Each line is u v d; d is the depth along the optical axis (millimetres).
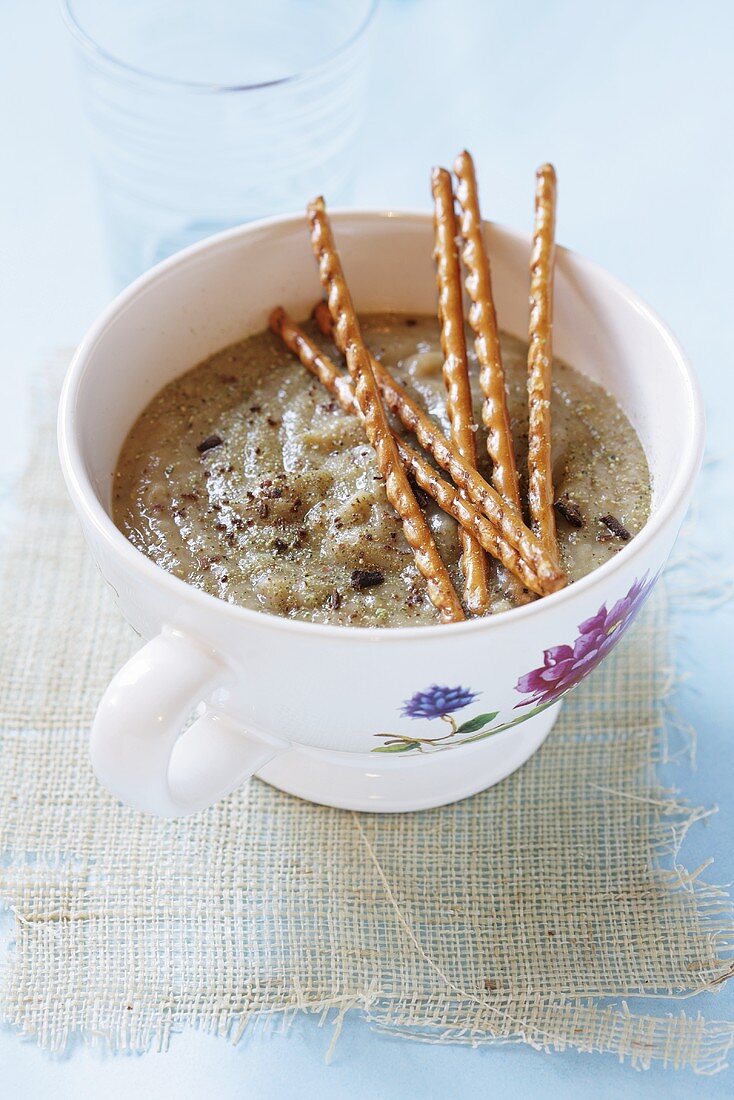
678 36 679
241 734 417
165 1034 416
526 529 405
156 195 584
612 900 435
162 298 450
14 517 509
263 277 467
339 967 425
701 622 490
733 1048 415
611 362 452
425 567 410
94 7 593
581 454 444
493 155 629
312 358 459
